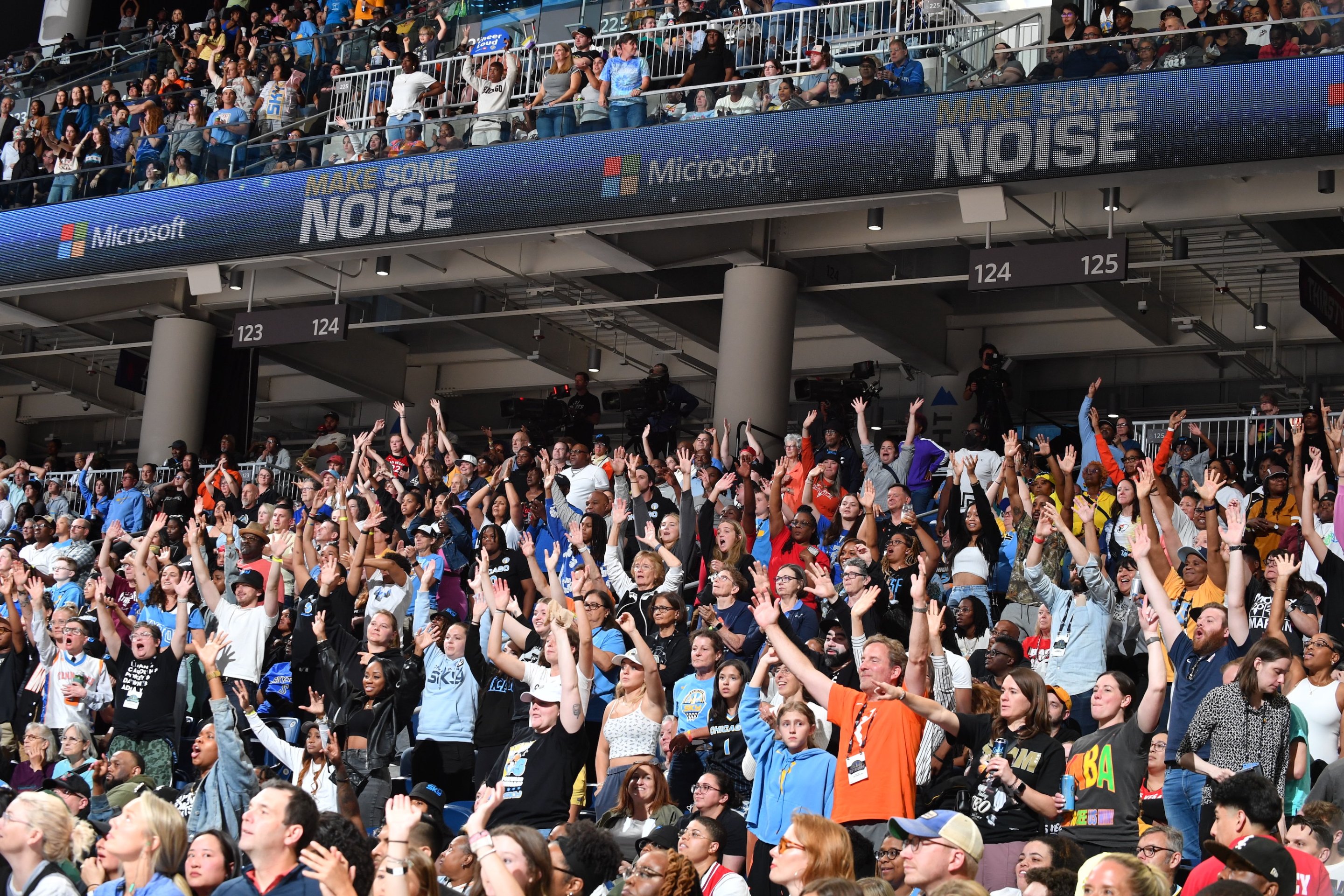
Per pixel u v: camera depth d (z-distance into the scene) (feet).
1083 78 52.06
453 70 68.54
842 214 61.36
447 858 25.39
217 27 90.99
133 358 82.17
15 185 74.49
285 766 37.93
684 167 58.44
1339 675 29.71
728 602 37.17
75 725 37.52
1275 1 50.08
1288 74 49.16
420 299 75.36
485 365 87.56
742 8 62.95
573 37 67.21
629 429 63.93
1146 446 52.60
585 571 39.65
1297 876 21.50
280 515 51.19
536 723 31.58
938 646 29.12
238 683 36.24
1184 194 55.01
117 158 77.00
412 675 37.01
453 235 62.59
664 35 62.39
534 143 61.57
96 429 99.66
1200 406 71.67
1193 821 27.07
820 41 59.62
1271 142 49.08
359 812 29.71
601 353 84.33
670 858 23.58
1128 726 27.61
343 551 47.65
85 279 71.31
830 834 23.12
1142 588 37.32
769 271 61.98
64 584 53.06
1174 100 50.52
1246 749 26.61
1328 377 68.64
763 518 48.16
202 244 68.39
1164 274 66.44
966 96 53.93
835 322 68.85
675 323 71.05
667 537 42.73
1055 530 39.68
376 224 64.39
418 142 64.28
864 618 34.60
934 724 28.55
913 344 71.77
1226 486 45.98
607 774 33.01
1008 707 27.37
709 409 82.02
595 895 24.43
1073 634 35.78
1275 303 68.49
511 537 51.06
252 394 78.33
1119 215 55.93
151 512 67.46
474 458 60.90
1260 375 69.41
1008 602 42.09
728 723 31.63
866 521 41.57
